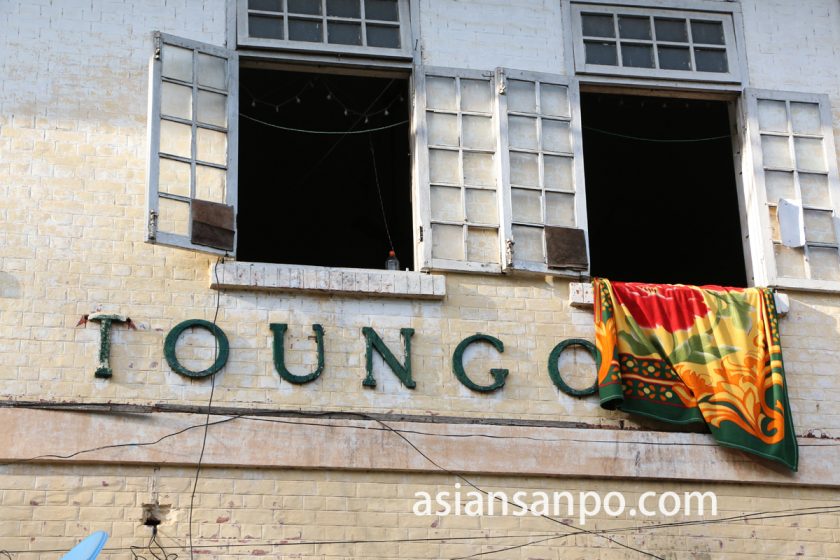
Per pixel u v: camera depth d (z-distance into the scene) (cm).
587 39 1973
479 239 1838
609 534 1719
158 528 1625
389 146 2514
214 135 1795
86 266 1727
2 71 1797
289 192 2636
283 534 1650
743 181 1966
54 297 1703
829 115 1989
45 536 1599
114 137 1800
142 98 1828
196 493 1647
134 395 1673
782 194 1939
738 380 1789
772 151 1959
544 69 1947
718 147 2462
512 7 1970
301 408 1708
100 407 1658
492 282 1825
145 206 1731
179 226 1733
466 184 1859
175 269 1745
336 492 1680
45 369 1667
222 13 1880
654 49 1988
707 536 1738
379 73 1917
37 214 1739
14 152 1762
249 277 1747
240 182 2617
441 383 1756
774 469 1773
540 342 1803
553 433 1748
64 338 1686
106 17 1852
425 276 1797
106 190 1772
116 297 1719
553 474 1730
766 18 2039
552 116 1914
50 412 1642
